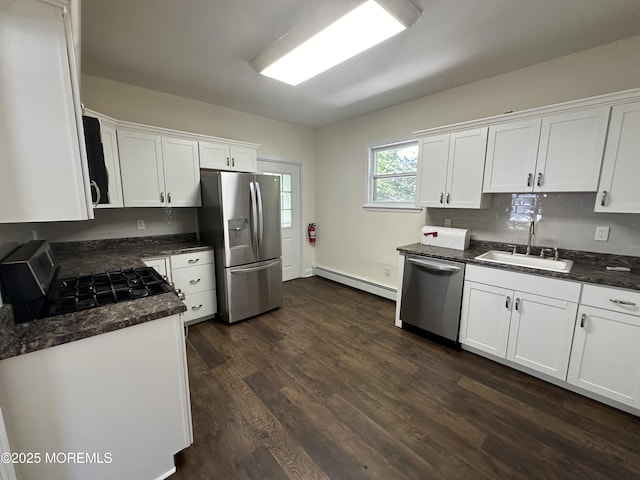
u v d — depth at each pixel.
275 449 1.48
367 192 3.88
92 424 1.11
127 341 1.15
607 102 1.82
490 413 1.74
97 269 1.92
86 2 1.61
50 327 1.05
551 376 1.98
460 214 2.93
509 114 2.23
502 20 1.77
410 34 1.92
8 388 0.93
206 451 1.47
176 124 3.14
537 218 2.43
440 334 2.55
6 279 1.09
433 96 3.04
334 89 2.91
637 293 1.60
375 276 3.92
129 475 1.22
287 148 4.26
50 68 0.94
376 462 1.41
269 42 2.06
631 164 1.78
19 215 0.95
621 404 1.74
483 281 2.25
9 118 0.90
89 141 1.54
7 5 0.86
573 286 1.82
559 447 1.49
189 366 2.22
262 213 3.12
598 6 1.64
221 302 3.04
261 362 2.28
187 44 2.09
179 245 3.03
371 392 1.93
